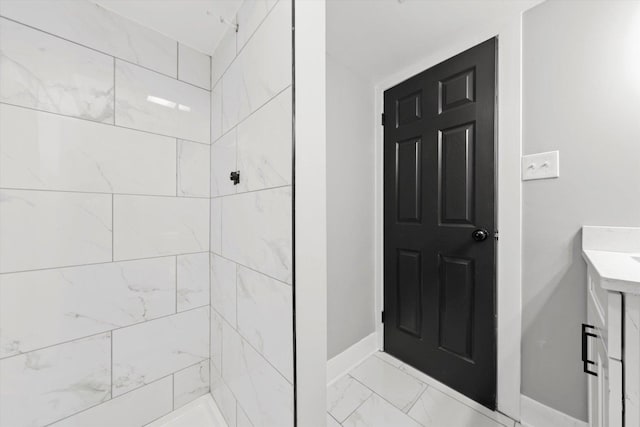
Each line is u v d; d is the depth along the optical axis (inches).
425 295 60.6
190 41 47.5
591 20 39.5
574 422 41.5
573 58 41.0
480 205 51.2
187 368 48.4
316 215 29.3
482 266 51.1
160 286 45.3
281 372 29.3
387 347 69.4
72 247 37.0
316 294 29.3
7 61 32.5
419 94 61.5
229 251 42.5
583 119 40.3
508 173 47.6
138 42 42.8
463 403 52.1
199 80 50.0
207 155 51.1
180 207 47.6
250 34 36.3
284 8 28.9
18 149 33.3
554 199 43.1
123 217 41.4
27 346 33.9
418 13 47.0
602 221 38.9
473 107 52.0
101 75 39.3
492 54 49.6
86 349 38.2
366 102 69.1
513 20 46.5
